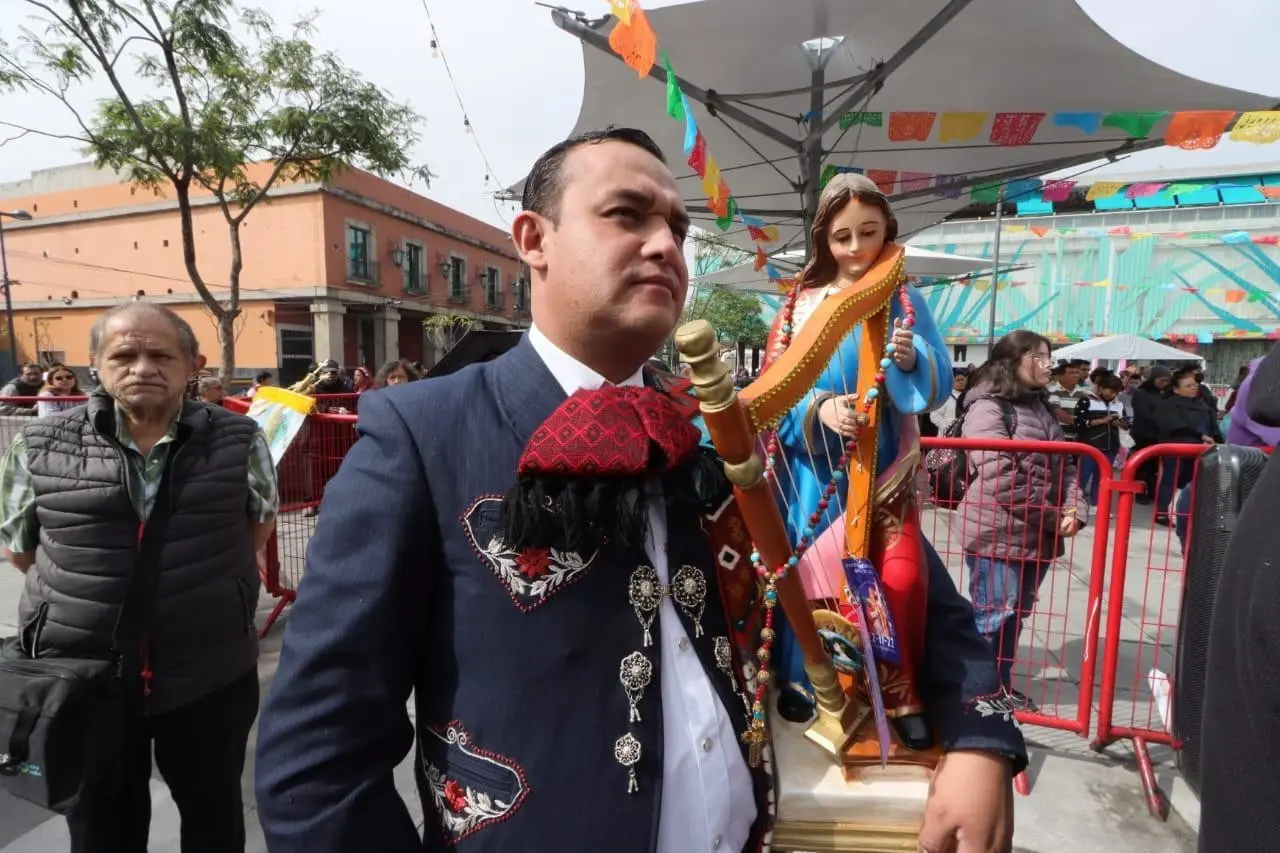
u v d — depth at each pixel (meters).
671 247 0.88
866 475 1.17
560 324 0.93
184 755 1.77
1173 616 4.03
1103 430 7.25
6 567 4.64
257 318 23.42
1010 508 2.87
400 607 0.86
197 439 1.80
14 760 1.56
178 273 24.30
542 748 0.84
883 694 1.12
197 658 1.75
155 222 24.27
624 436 0.84
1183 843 2.22
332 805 0.80
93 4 7.07
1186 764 2.13
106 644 1.66
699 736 0.92
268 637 3.64
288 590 3.75
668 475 0.92
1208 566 2.04
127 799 1.77
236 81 8.83
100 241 25.09
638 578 0.89
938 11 3.68
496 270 33.88
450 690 0.88
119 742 1.65
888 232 1.26
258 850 2.17
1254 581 0.90
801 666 1.21
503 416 0.93
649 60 1.59
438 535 0.88
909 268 9.19
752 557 1.04
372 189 24.97
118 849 1.77
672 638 0.92
